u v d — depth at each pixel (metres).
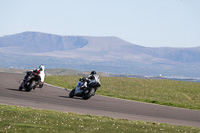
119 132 33.06
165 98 93.38
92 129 33.28
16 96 63.81
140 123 42.62
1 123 32.12
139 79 152.25
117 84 123.94
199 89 125.31
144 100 81.06
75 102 63.06
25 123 33.53
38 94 71.25
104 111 53.69
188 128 41.44
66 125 34.56
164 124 43.97
